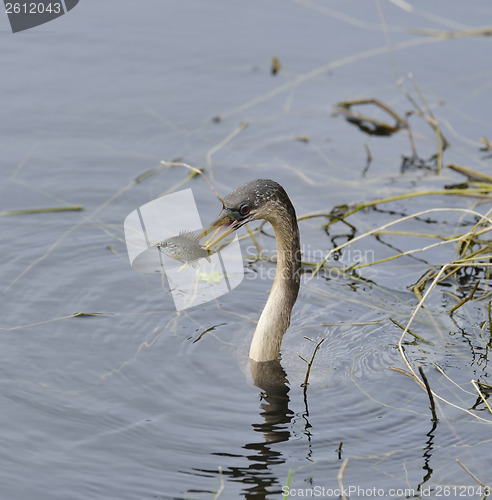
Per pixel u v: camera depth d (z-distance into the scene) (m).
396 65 39.38
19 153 33.66
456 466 20.03
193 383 22.73
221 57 40.03
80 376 22.80
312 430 21.16
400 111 37.06
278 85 38.62
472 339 24.92
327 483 19.47
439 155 34.16
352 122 36.91
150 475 19.59
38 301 25.81
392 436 21.00
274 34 41.53
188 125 36.00
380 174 33.69
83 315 25.34
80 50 39.94
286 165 33.97
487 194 32.16
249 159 34.19
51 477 19.39
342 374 23.31
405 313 26.14
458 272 28.39
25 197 31.20
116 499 18.86
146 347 24.08
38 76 38.12
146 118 36.19
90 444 20.44
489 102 37.19
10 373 22.75
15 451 20.09
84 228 29.61
